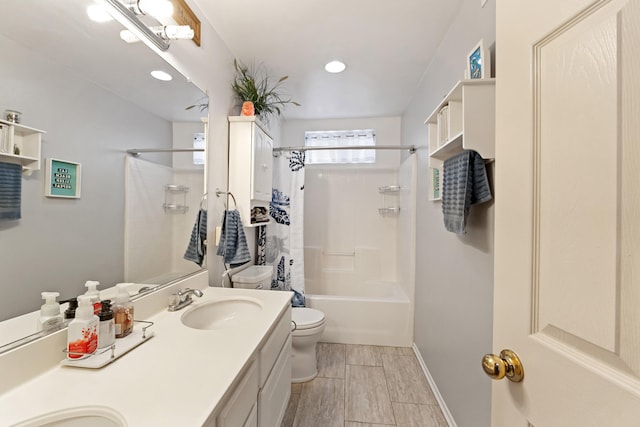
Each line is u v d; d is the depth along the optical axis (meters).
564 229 0.47
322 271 3.40
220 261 1.85
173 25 1.22
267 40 1.83
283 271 2.69
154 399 0.65
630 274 0.38
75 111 0.87
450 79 1.67
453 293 1.58
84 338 0.79
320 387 1.94
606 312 0.40
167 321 1.13
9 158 0.69
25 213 0.72
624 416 0.37
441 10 1.54
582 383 0.43
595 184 0.42
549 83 0.51
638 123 0.37
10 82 0.69
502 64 0.63
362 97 2.75
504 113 0.62
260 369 1.05
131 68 1.09
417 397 1.84
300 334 1.95
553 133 0.50
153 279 1.23
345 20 1.64
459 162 1.22
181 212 1.43
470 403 1.34
